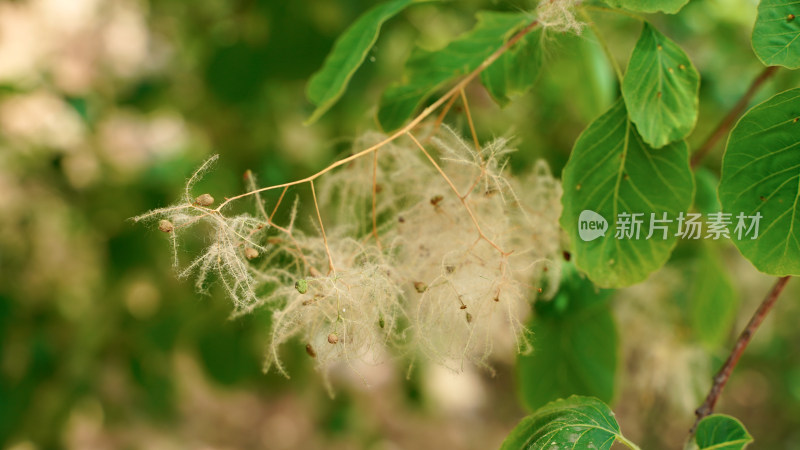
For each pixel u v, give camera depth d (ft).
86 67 3.89
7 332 2.82
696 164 1.71
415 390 3.24
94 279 3.16
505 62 1.55
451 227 1.54
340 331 1.46
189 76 3.12
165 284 2.86
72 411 2.92
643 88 1.42
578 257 1.46
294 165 2.71
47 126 3.09
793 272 1.36
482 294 1.48
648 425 2.07
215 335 2.57
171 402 3.17
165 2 3.11
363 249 1.49
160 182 2.88
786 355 4.09
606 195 1.44
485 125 2.22
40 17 4.45
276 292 1.48
